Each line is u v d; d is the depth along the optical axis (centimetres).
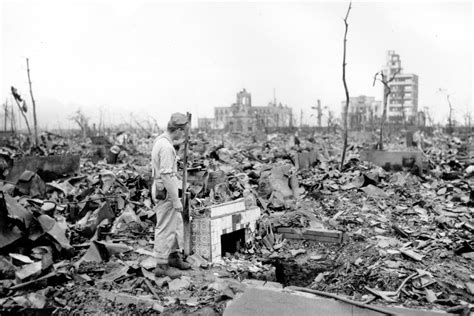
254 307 434
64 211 791
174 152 548
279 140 3269
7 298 444
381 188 1054
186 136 572
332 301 430
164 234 552
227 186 879
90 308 466
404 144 2622
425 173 1305
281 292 443
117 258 611
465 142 2633
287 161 1441
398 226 752
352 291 573
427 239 691
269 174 980
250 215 705
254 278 607
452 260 603
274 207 880
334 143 2766
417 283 532
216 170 950
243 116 8938
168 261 568
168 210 551
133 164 1528
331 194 1002
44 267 518
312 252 695
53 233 586
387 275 561
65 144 2330
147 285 517
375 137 3262
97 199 800
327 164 1484
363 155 1396
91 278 538
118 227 738
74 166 1198
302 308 427
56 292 488
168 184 536
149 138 2961
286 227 765
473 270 573
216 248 630
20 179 845
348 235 725
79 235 693
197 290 512
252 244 706
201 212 648
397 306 448
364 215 833
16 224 557
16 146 2105
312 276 648
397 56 8844
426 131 4381
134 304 471
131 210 781
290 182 998
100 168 1410
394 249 649
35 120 1836
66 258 595
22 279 486
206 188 872
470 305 476
